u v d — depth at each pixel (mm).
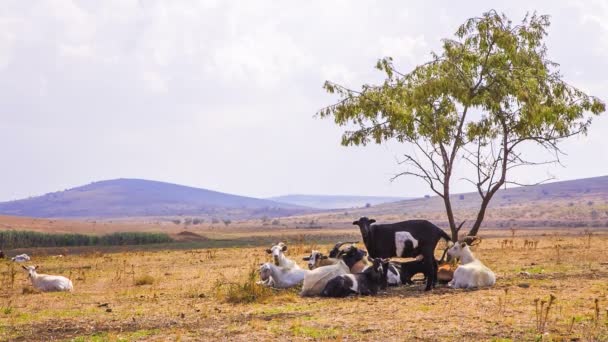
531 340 11992
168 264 34250
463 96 25359
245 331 14008
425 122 26250
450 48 26109
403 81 26484
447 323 13773
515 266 25062
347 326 13945
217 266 31484
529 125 25719
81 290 23594
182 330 14477
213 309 17453
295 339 12961
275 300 18453
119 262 37625
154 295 20234
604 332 12367
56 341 13961
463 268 19312
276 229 187500
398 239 19344
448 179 25875
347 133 26906
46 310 18562
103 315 17141
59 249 69250
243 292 18875
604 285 18578
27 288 23203
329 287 18609
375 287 18875
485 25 25938
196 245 70875
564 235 64500
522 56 26109
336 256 21125
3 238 78188
